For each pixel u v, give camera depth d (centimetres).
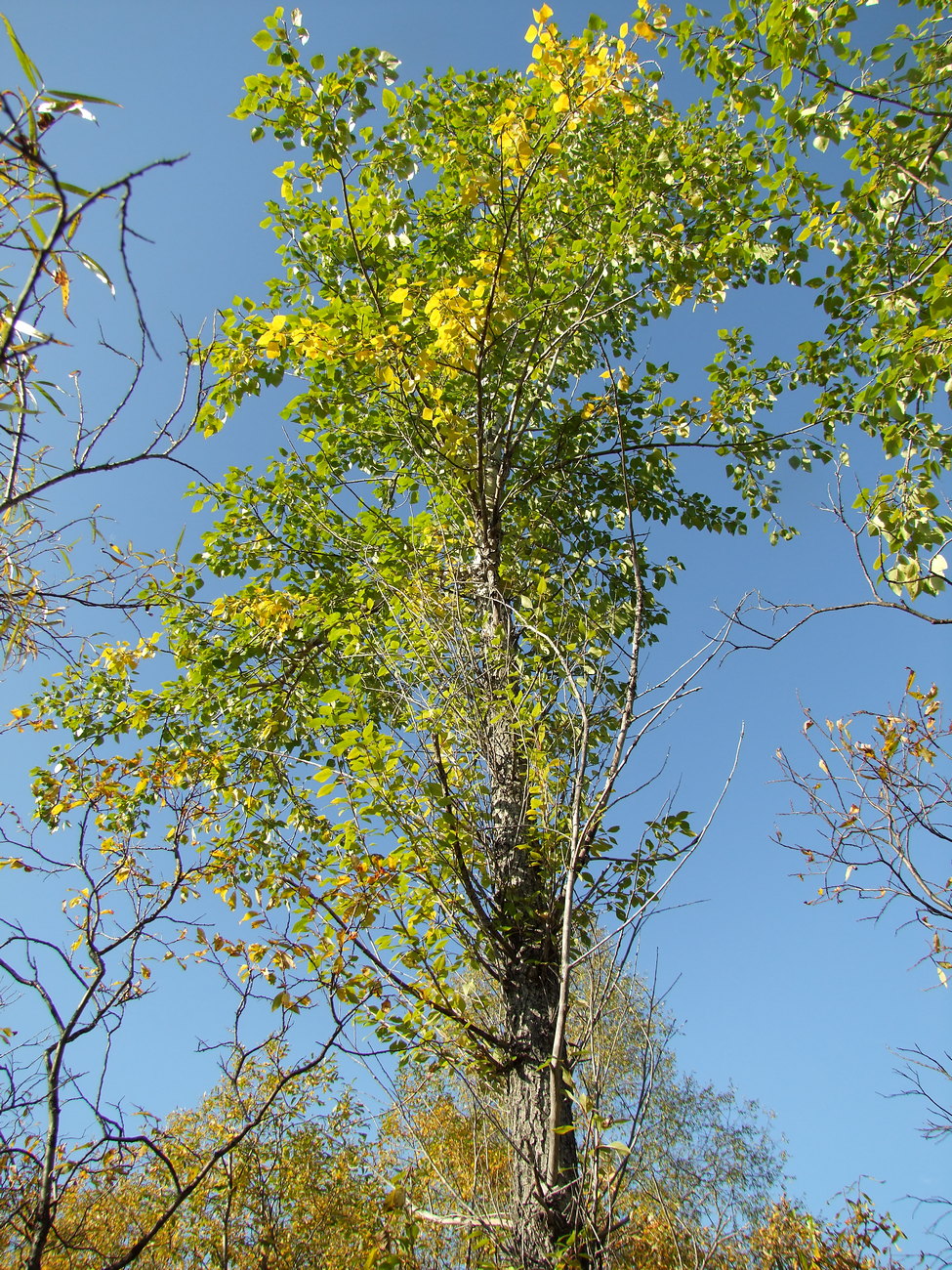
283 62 461
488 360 526
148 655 609
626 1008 320
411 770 389
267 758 538
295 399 579
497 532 553
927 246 449
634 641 326
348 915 359
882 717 415
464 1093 382
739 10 445
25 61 177
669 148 620
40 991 248
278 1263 527
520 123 460
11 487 196
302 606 590
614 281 578
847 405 624
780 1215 860
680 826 436
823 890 423
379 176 540
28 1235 235
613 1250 302
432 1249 353
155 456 209
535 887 420
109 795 416
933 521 359
